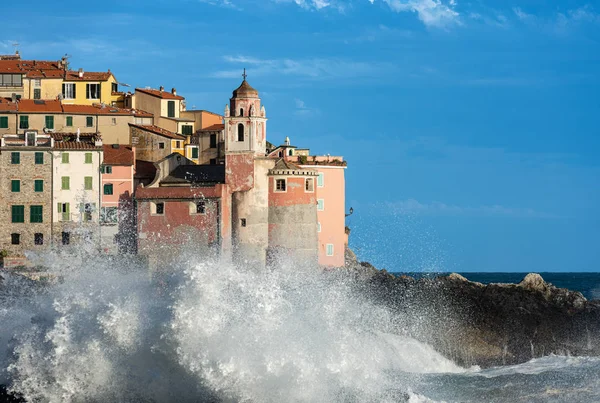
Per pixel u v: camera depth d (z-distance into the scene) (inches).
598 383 4439.0
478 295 7401.6
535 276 7396.7
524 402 4160.9
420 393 4234.7
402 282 7706.7
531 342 7012.8
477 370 5177.2
